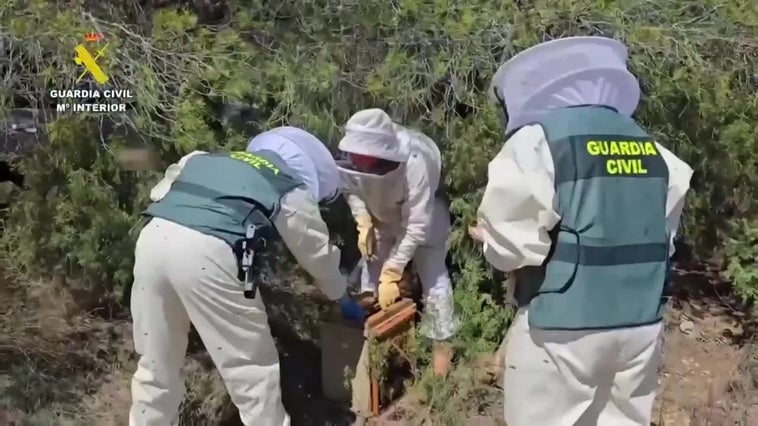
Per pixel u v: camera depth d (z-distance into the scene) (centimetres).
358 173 349
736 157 425
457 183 388
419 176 357
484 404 365
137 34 371
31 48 347
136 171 377
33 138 385
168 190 309
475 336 393
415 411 362
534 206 257
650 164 267
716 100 397
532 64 270
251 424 311
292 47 385
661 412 363
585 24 378
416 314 396
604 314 262
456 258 407
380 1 393
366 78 382
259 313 299
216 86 361
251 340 300
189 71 361
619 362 272
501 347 371
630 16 398
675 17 403
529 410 279
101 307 430
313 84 369
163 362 307
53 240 385
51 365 392
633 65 380
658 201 267
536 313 268
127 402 374
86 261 383
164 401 313
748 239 441
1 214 443
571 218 259
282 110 376
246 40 396
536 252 261
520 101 271
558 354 267
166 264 287
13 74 352
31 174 387
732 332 430
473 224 379
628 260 263
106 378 391
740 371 394
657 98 388
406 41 385
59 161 373
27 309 424
